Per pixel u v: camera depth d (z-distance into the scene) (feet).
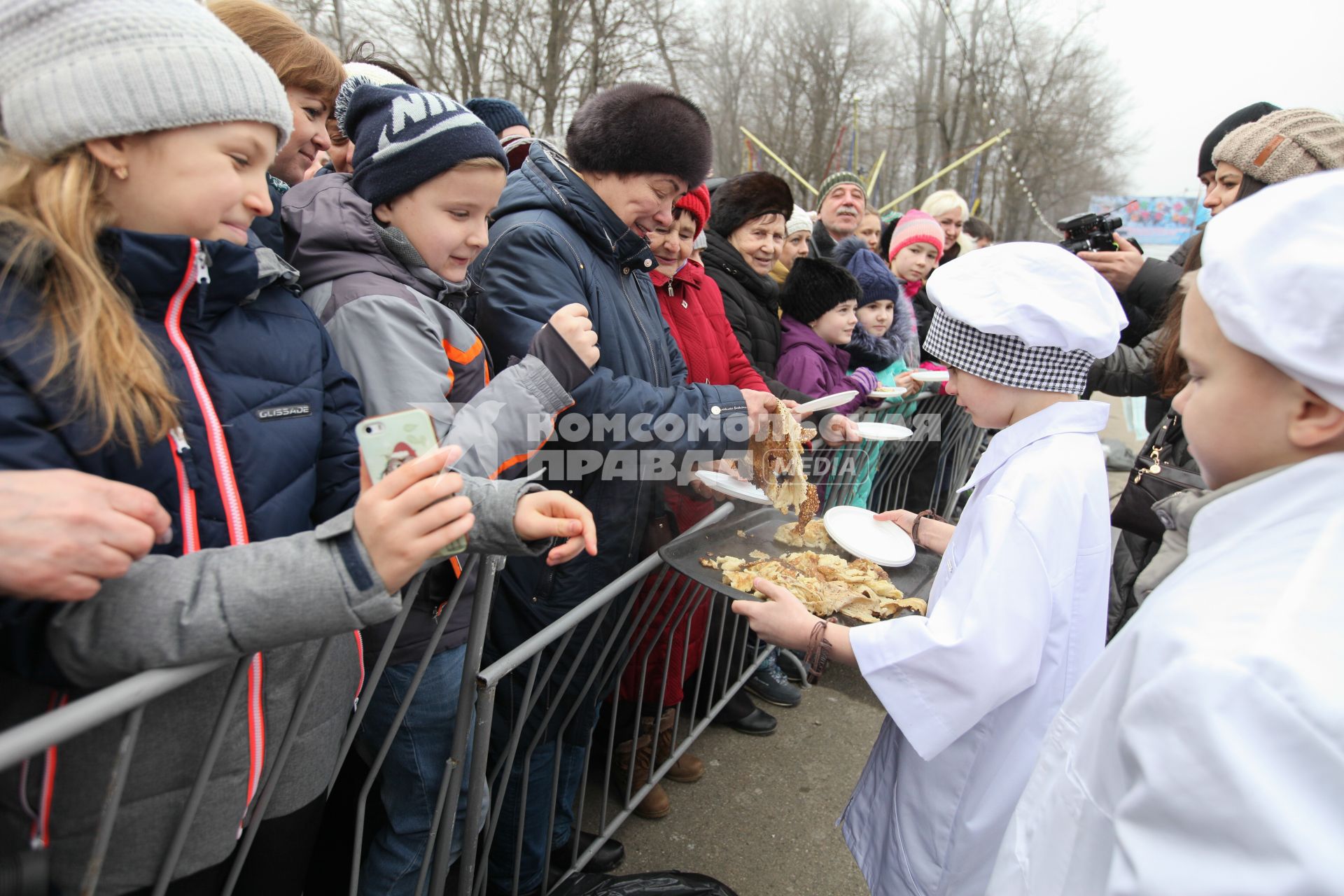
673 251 7.75
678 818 7.94
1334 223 2.15
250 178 3.35
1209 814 1.91
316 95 5.84
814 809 8.24
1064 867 2.64
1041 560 4.16
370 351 4.30
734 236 10.56
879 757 5.27
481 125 4.77
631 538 6.06
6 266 2.68
